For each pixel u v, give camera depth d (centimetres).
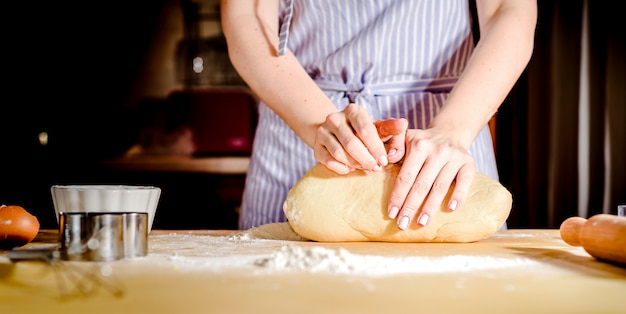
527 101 264
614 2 239
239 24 129
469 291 60
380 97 132
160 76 346
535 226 262
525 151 270
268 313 51
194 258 80
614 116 240
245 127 340
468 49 136
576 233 92
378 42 129
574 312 53
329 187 106
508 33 120
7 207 97
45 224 326
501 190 104
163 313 51
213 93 340
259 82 120
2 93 335
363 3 129
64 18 340
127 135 346
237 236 112
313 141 110
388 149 104
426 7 129
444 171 100
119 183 305
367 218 101
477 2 133
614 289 62
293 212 104
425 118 131
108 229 77
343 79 133
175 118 344
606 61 243
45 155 335
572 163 253
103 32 343
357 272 69
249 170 147
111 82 345
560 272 72
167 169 301
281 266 73
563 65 252
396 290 60
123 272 69
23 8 336
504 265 76
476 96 112
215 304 54
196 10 344
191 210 301
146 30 345
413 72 132
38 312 52
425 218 98
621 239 74
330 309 52
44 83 340
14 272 69
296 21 135
